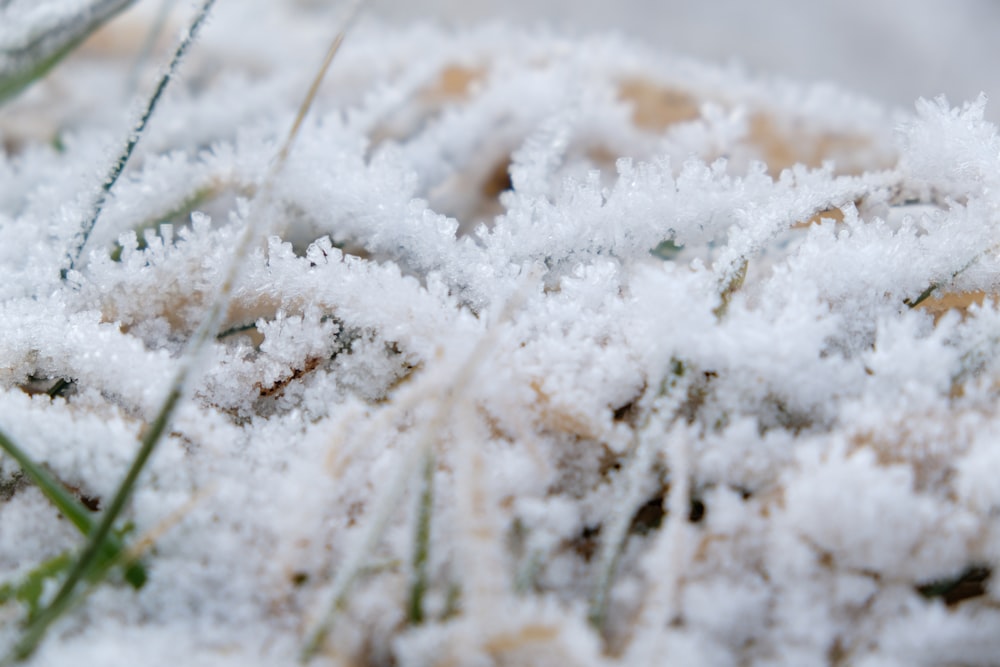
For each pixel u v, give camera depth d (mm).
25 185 403
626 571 301
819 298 326
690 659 283
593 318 323
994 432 300
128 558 291
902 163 348
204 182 361
